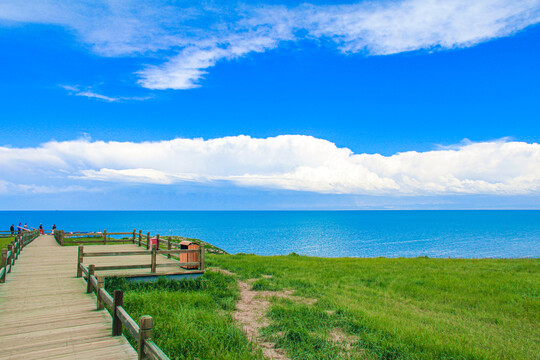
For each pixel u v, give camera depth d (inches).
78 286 442.0
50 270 559.5
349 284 627.5
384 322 378.9
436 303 502.9
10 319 307.3
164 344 284.0
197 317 364.2
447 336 348.8
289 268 801.6
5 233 1694.1
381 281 642.2
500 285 605.6
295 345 314.3
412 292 561.0
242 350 290.5
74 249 906.7
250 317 410.9
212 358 269.3
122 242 1130.0
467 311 462.9
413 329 361.1
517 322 418.0
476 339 350.3
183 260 584.7
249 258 1018.1
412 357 295.3
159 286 500.7
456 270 796.0
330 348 309.9
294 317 393.7
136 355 232.8
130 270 546.6
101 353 235.3
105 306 352.5
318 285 606.5
